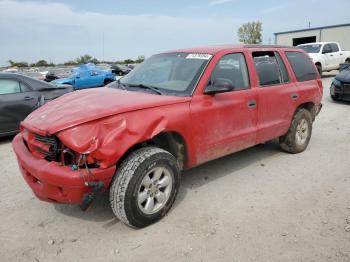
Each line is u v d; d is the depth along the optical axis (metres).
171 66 4.45
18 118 7.01
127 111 3.29
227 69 4.39
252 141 4.76
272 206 3.94
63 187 3.04
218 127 4.15
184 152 3.92
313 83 5.91
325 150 6.05
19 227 3.54
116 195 3.23
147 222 3.48
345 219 3.63
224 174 4.92
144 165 3.30
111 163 3.11
